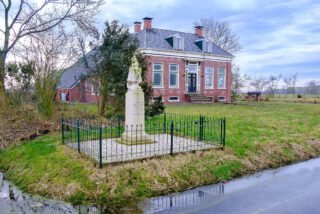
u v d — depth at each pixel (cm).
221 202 520
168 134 952
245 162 729
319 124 1292
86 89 2533
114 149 721
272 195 554
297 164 784
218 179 637
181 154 695
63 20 1788
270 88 4353
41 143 831
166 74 2675
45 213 480
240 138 928
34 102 1180
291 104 2753
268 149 831
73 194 533
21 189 590
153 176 591
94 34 1697
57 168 628
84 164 617
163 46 2644
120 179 566
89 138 859
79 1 1759
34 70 1109
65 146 766
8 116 1092
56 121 1078
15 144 876
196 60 2864
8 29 1733
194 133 924
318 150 914
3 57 1697
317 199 534
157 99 1173
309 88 4356
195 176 625
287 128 1164
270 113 1756
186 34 3067
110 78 1152
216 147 766
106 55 1155
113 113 1166
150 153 682
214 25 4603
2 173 704
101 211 483
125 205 505
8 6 1714
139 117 800
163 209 490
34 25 1752
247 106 2389
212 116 1530
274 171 716
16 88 1226
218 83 3095
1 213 484
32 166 671
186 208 494
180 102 2752
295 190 582
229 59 3152
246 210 485
